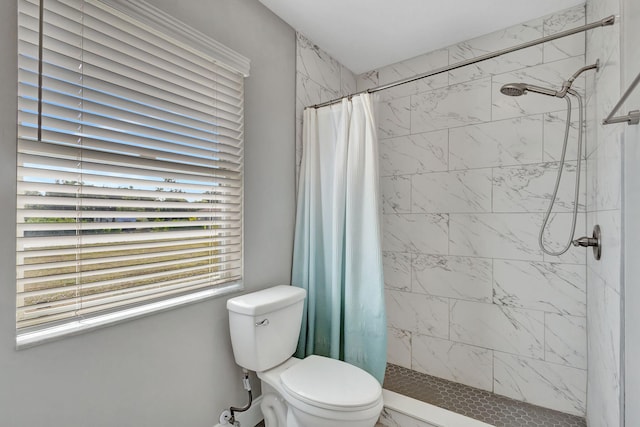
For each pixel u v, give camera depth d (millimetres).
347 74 2617
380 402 1355
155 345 1341
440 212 2293
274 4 1859
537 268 1951
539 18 1977
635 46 861
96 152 1170
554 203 1906
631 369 891
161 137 1382
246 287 1768
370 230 1859
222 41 1626
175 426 1411
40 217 1046
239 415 1712
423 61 2402
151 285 1350
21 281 990
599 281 1466
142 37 1296
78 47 1121
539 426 1726
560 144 1894
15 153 984
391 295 2494
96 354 1156
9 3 972
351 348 1875
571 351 1846
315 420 1304
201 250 1558
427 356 2322
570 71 1880
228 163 1676
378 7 1875
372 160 1871
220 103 1628
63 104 1094
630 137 890
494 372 2070
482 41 2164
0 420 943
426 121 2369
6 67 967
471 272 2166
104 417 1174
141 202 1313
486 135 2129
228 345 1664
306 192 2051
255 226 1825
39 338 1017
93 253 1170
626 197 938
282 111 2002
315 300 2008
